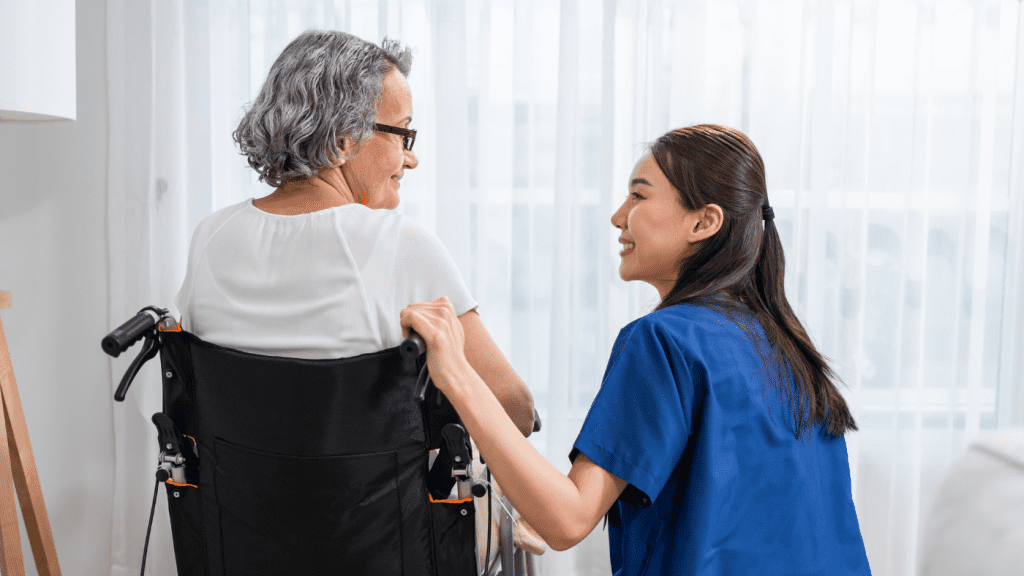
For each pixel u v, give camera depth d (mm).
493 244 2014
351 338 833
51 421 2012
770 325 837
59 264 1984
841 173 1930
